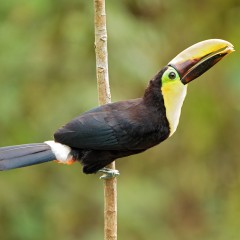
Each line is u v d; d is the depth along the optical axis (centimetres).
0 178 1363
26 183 1372
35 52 1370
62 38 1380
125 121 838
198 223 1525
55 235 1376
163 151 1495
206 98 1514
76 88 1355
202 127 1519
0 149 828
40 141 1348
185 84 832
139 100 859
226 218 1506
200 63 825
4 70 1359
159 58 1449
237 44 1520
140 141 844
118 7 1386
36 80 1367
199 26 1544
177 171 1507
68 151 841
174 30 1514
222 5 1555
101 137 836
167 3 1500
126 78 1362
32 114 1361
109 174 838
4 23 1389
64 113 1344
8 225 1348
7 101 1344
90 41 1371
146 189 1412
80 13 1376
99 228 1394
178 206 1520
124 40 1363
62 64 1374
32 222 1355
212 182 1550
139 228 1373
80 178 1398
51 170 1390
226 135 1540
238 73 1449
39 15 1387
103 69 847
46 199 1377
